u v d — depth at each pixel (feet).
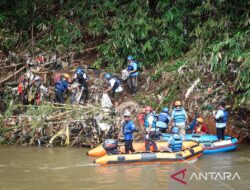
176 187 48.49
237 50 77.25
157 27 89.30
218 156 64.59
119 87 82.12
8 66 91.91
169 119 70.44
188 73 81.92
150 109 65.98
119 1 95.45
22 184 50.16
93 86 85.10
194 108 77.00
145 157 59.47
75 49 95.25
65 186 49.14
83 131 72.79
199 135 70.03
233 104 75.72
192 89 78.18
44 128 73.77
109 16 96.53
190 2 88.22
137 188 48.08
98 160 59.16
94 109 73.87
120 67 89.92
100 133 71.77
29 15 100.37
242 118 74.95
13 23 100.89
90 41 99.19
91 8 95.71
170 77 82.84
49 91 83.30
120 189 47.75
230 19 83.51
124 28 90.12
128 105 78.18
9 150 69.67
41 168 57.36
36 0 100.07
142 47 88.84
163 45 87.92
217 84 78.89
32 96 81.56
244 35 78.59
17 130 74.84
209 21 84.02
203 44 83.92
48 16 100.32
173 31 88.02
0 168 57.62
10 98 83.82
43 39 96.63
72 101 79.92
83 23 97.50
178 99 79.25
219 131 68.39
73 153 66.95
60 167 57.82
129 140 61.77
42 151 68.74
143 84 87.04
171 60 88.02
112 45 90.33
